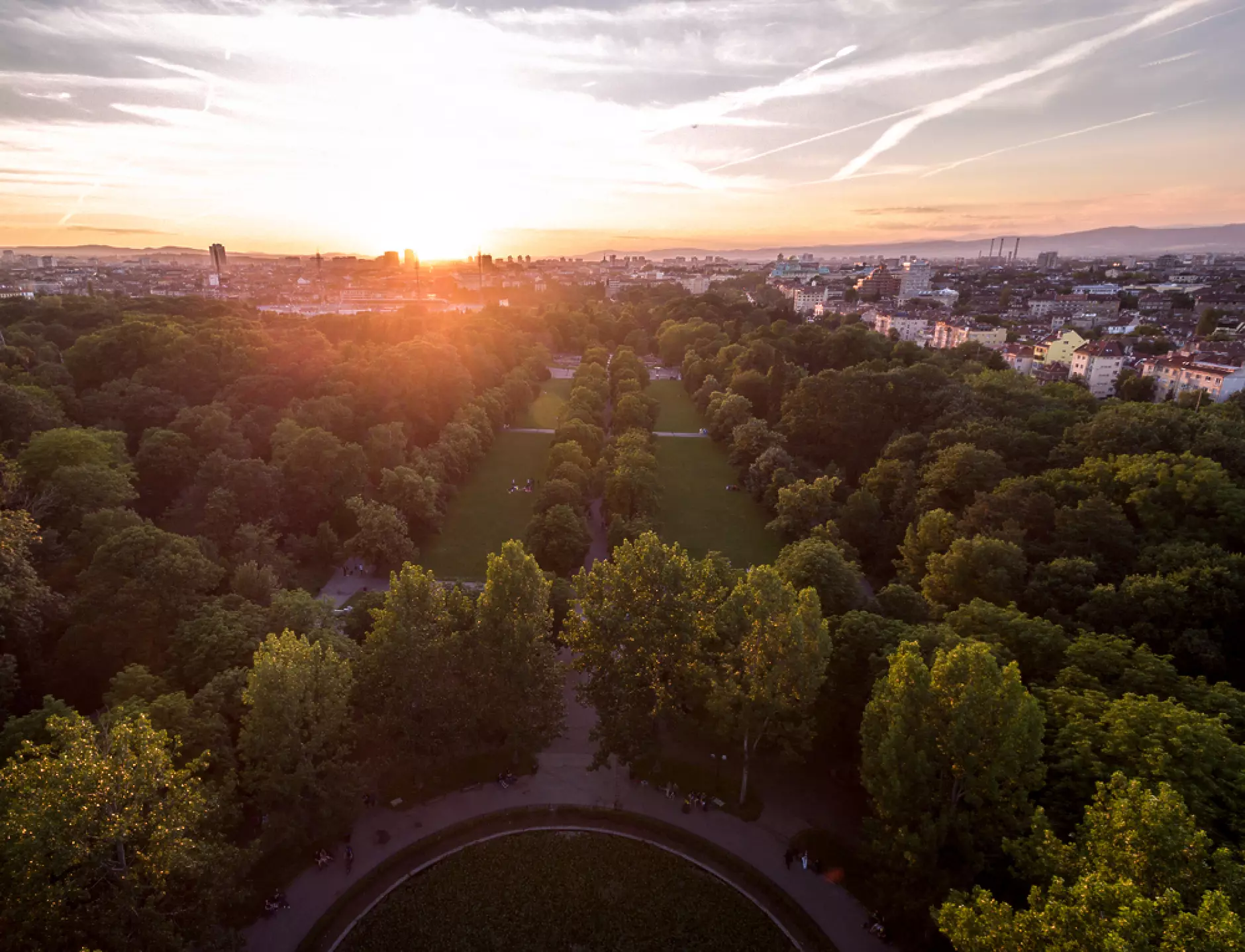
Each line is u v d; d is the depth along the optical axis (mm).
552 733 68062
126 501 116000
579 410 178375
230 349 164875
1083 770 50406
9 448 112250
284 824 55500
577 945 54344
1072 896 36375
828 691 68500
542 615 69062
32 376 142875
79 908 41969
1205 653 68312
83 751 42875
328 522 123688
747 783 68625
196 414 133500
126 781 42562
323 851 60250
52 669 72062
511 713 65375
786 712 64250
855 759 70312
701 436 196375
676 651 64062
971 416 139500
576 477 133875
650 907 57531
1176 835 36375
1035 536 96250
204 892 47344
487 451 174750
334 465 126438
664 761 72438
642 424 183250
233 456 126812
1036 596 80188
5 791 41719
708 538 133500
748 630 63188
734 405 182875
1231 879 35656
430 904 57156
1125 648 64312
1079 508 91062
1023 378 176250
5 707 66500
